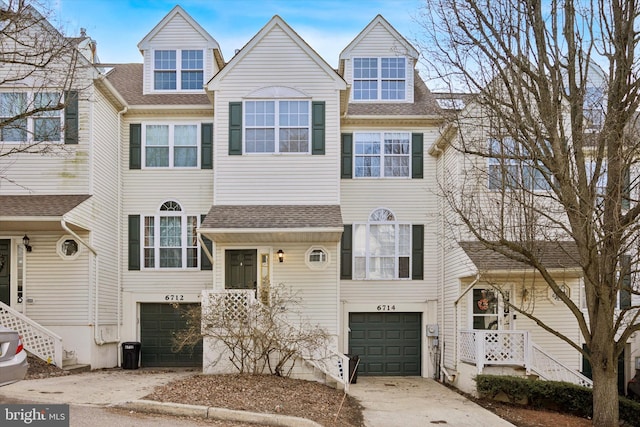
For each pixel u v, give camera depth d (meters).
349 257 17.36
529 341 13.77
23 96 13.71
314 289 15.31
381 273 17.39
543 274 11.03
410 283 17.38
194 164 17.25
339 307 16.20
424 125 17.77
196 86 18.28
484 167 12.43
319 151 15.36
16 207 13.74
